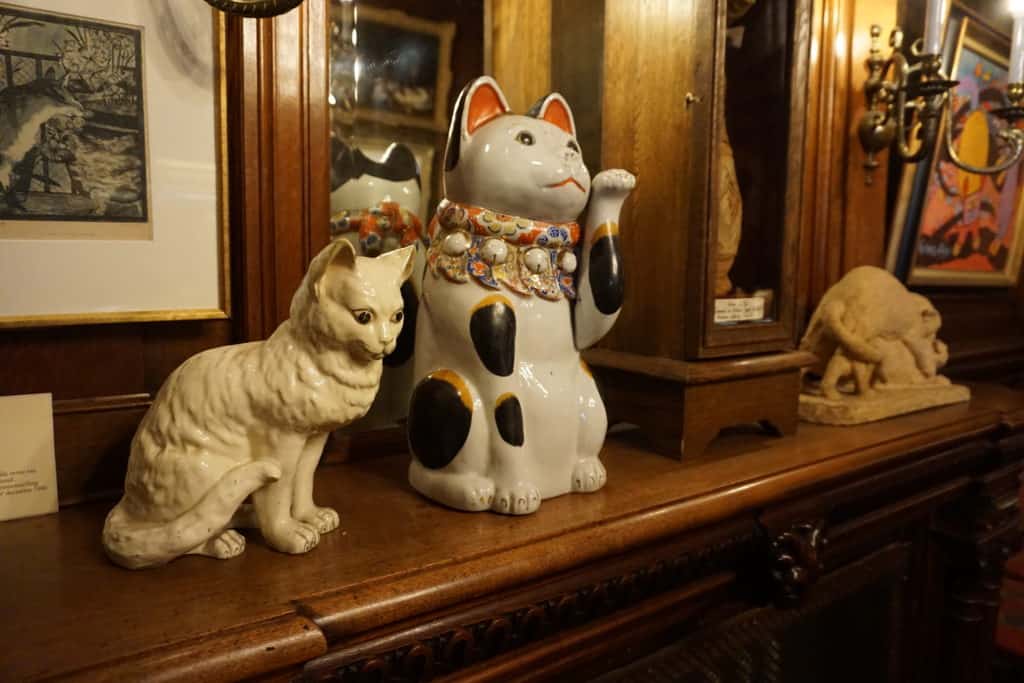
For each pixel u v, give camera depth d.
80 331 0.66
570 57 0.92
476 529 0.61
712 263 0.79
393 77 0.84
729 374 0.82
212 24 0.69
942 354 1.20
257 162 0.72
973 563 1.18
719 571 0.78
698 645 0.80
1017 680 1.61
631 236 0.86
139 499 0.53
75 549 0.57
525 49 0.95
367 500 0.68
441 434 0.66
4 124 0.60
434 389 0.66
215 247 0.71
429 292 0.68
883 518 0.97
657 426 0.83
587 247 0.71
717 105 0.77
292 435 0.55
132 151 0.66
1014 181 1.73
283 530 0.56
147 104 0.66
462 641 0.55
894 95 1.24
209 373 0.55
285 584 0.51
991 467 1.14
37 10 0.61
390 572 0.53
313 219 0.76
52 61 0.62
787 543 0.79
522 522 0.63
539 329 0.67
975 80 1.54
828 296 1.10
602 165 0.87
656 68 0.81
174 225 0.69
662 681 0.77
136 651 0.42
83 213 0.64
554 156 0.66
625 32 0.84
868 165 1.28
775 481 0.76
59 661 0.41
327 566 0.54
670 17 0.79
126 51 0.65
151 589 0.50
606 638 0.67
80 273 0.64
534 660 0.61
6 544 0.58
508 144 0.65
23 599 0.48
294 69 0.74
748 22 0.89
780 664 0.93
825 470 0.81
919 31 1.33
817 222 1.23
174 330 0.71
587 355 0.90
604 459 0.82
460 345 0.65
